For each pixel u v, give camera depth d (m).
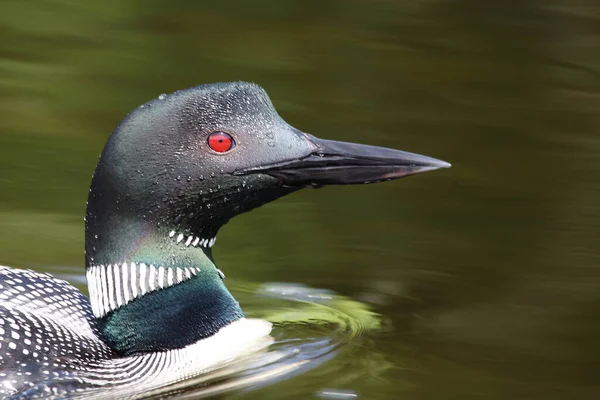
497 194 12.42
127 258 8.21
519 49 17.45
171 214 8.16
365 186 12.76
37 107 14.36
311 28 17.94
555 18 18.72
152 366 8.29
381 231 11.48
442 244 11.14
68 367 8.03
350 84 15.67
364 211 12.04
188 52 16.48
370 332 9.21
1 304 8.17
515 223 11.65
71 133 13.62
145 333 8.33
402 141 13.69
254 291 10.07
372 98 15.20
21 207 11.73
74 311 8.54
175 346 8.38
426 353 8.76
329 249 10.98
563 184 12.74
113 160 8.05
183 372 8.33
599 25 18.45
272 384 8.15
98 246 8.24
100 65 15.95
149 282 8.24
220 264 10.64
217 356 8.50
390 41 17.52
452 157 13.41
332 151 8.16
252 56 16.48
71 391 7.91
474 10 19.11
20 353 7.90
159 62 16.05
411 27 18.22
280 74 15.76
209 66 15.97
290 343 8.93
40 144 13.27
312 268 10.54
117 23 17.81
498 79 16.22
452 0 19.52
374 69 16.27
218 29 17.67
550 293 9.98
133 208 8.11
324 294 9.99
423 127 14.27
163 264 8.26
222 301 8.62
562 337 9.06
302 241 11.21
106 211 8.15
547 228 11.56
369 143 13.52
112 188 8.09
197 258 8.41
